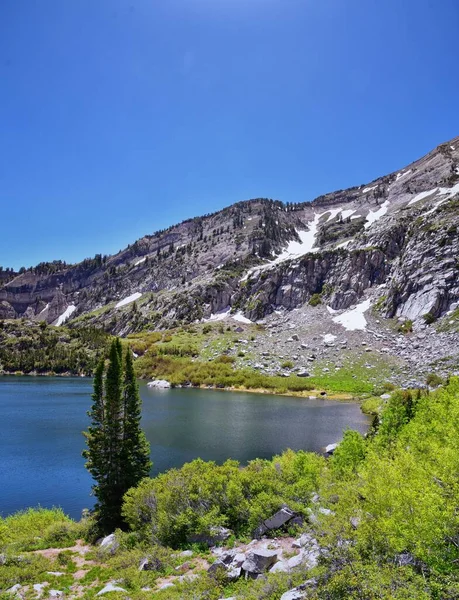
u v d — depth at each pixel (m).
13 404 93.62
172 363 140.25
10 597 20.67
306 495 28.36
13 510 38.88
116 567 24.80
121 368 40.91
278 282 186.38
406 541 15.23
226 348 146.25
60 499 41.44
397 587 13.21
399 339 121.81
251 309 179.00
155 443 59.59
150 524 29.52
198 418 76.44
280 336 149.38
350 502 19.62
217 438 62.31
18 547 30.05
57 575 24.30
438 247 137.62
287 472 31.73
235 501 28.91
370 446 35.28
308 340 139.38
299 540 22.03
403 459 21.53
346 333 136.12
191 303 198.12
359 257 168.62
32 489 43.53
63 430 67.50
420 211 177.12
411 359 107.88
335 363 118.62
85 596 20.34
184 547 26.50
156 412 82.25
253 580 18.80
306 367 121.19
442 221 148.12
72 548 30.64
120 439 39.31
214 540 26.34
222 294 197.62
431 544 14.73
